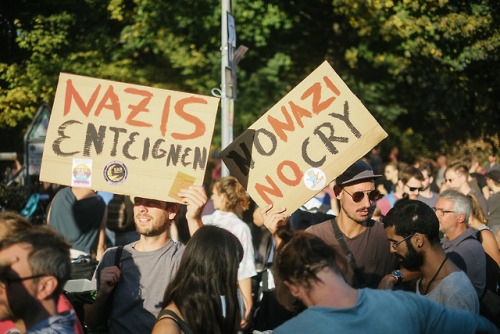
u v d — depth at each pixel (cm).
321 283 199
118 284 303
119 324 297
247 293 438
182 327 228
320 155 329
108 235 764
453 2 1434
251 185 335
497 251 455
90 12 1570
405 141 1816
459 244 365
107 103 324
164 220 312
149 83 1518
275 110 337
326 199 718
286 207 329
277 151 334
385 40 1392
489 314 340
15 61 1870
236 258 240
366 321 193
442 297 254
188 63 1411
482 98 1808
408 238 263
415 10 1359
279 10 1452
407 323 197
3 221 248
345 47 1585
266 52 1552
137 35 1434
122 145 320
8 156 1847
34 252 196
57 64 1507
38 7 1650
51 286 197
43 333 192
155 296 298
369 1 1298
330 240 330
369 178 323
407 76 1608
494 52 1538
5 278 193
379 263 329
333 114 329
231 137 700
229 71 692
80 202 571
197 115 323
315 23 1614
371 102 1577
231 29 695
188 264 237
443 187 899
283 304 229
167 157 319
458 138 1877
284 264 205
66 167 317
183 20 1398
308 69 1603
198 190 312
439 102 1811
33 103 1603
